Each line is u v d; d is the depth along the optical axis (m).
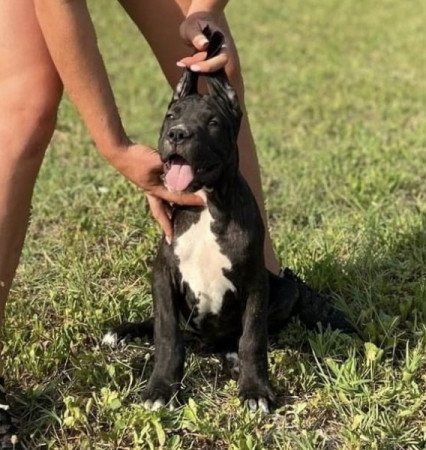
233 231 1.48
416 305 1.80
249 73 4.83
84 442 1.40
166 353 1.50
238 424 1.43
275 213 2.48
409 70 4.86
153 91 4.37
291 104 4.14
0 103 1.40
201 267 1.50
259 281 1.50
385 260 2.02
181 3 1.64
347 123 3.71
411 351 1.65
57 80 1.42
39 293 1.89
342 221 2.33
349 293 1.88
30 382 1.57
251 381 1.50
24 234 1.46
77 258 2.03
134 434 1.40
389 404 1.50
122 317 1.79
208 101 1.42
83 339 1.71
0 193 1.41
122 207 2.38
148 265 1.99
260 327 1.50
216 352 1.66
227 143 1.42
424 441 1.42
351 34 5.97
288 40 5.81
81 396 1.51
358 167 2.91
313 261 1.98
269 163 3.02
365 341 1.70
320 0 7.28
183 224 1.50
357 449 1.38
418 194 2.63
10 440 1.39
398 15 6.61
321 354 1.62
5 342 1.65
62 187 2.62
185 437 1.43
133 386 1.55
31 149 1.42
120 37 5.63
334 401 1.49
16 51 1.39
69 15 1.36
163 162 1.40
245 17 6.58
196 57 1.45
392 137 3.40
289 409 1.49
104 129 1.42
